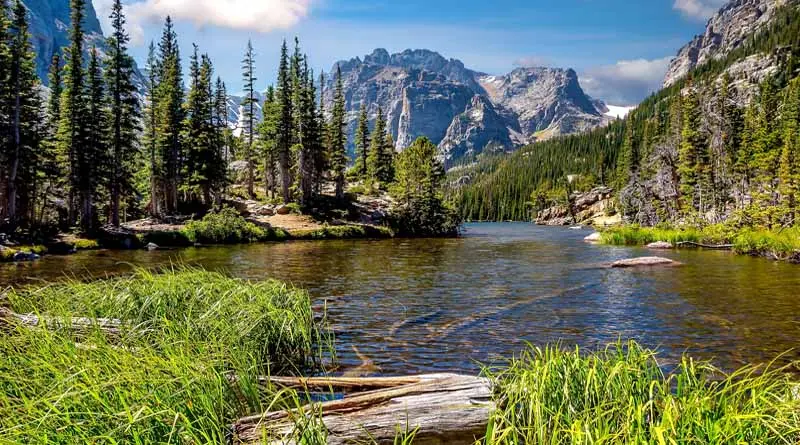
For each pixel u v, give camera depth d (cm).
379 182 8675
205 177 5338
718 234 3991
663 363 908
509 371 609
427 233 6406
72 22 4094
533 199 15638
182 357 529
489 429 421
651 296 1667
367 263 2783
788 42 14612
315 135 6278
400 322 1261
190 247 3909
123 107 4497
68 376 435
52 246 3312
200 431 390
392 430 498
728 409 402
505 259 3078
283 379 660
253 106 7125
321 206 6275
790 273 2244
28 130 3947
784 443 377
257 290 1041
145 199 6712
